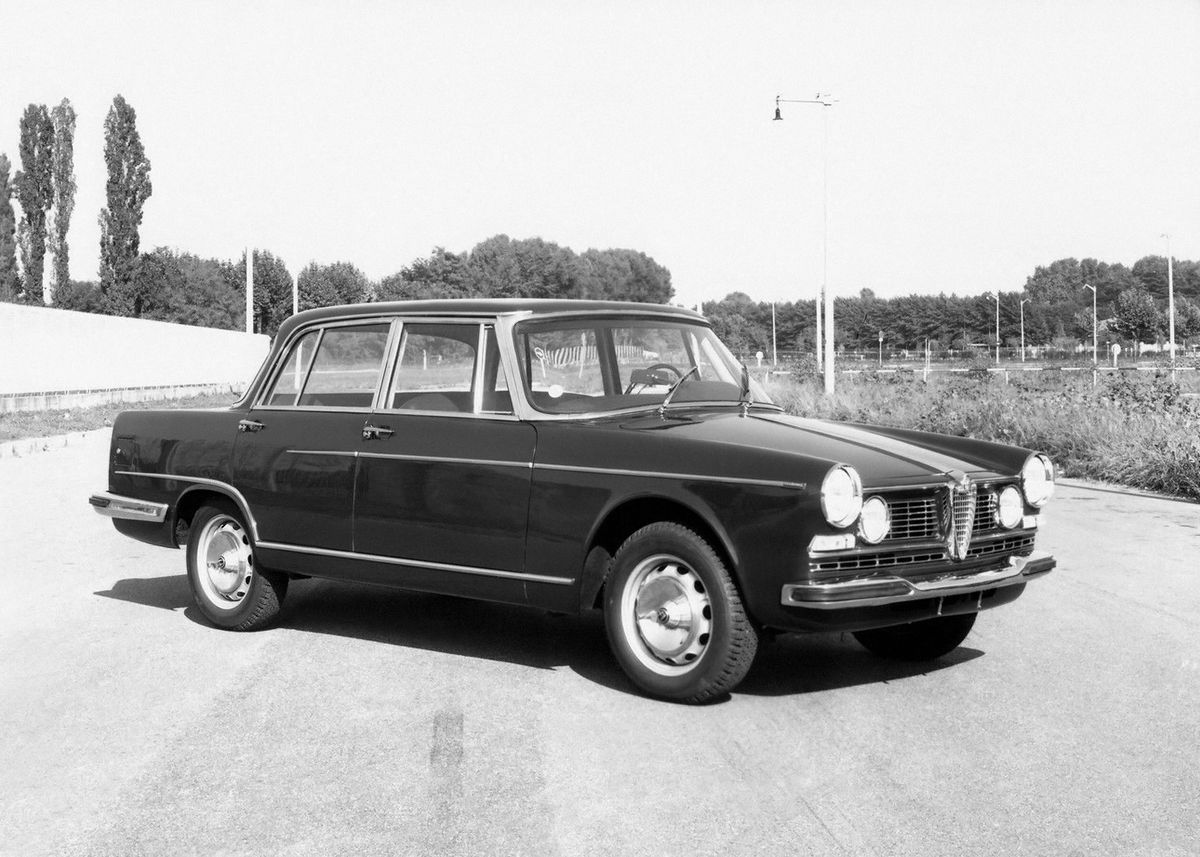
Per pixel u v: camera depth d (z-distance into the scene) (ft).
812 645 21.15
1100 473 50.01
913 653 19.90
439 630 22.36
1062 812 12.98
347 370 21.02
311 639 21.67
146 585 27.35
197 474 22.53
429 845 12.28
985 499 17.90
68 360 114.52
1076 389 69.00
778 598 16.05
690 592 17.06
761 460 16.34
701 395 20.02
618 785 13.93
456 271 385.91
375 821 12.97
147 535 23.68
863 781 13.99
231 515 22.33
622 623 17.53
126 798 13.83
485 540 18.67
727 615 16.53
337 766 14.76
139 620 23.50
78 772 14.76
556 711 16.97
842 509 15.84
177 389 149.48
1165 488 45.01
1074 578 26.96
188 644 21.39
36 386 107.45
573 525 17.76
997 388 86.84
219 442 22.29
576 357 19.30
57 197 194.18
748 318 515.91
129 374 131.64
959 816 12.89
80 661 20.20
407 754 15.16
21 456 63.77
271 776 14.46
